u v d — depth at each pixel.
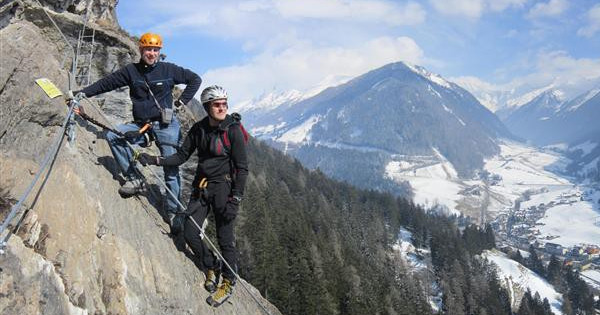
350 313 58.12
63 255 5.20
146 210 7.87
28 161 5.52
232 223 7.30
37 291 4.53
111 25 14.98
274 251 57.16
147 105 7.38
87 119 6.80
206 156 6.92
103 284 5.69
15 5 10.38
